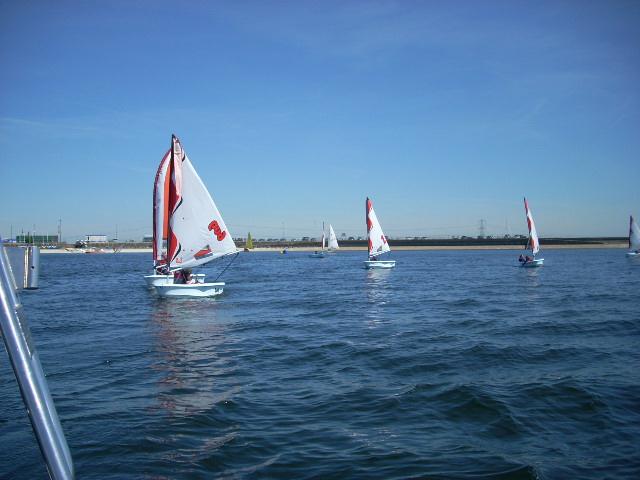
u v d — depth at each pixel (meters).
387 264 63.31
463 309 25.44
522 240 192.38
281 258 121.88
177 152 29.53
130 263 97.19
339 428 8.80
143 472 7.10
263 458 7.57
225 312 25.27
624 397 10.27
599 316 22.11
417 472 7.05
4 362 14.02
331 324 21.06
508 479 6.83
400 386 11.36
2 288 2.43
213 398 10.60
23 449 7.93
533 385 11.17
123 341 17.36
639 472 6.98
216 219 30.39
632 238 84.62
